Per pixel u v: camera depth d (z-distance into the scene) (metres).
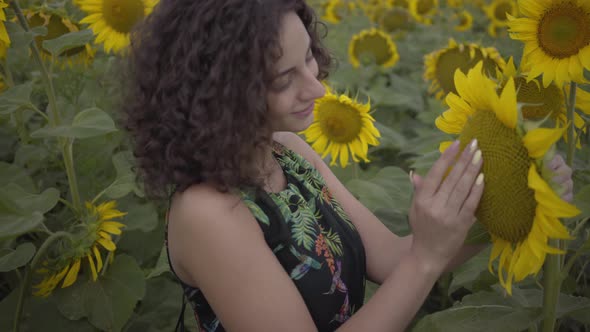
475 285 1.85
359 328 1.13
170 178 1.20
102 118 1.87
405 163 3.36
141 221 2.17
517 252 1.00
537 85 1.41
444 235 1.05
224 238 1.15
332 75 4.17
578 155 2.12
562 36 1.34
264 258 1.19
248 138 1.17
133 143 1.34
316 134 2.41
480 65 1.03
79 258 1.87
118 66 1.59
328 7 6.30
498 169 0.97
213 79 1.14
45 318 1.97
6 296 2.19
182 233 1.19
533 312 1.24
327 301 1.30
